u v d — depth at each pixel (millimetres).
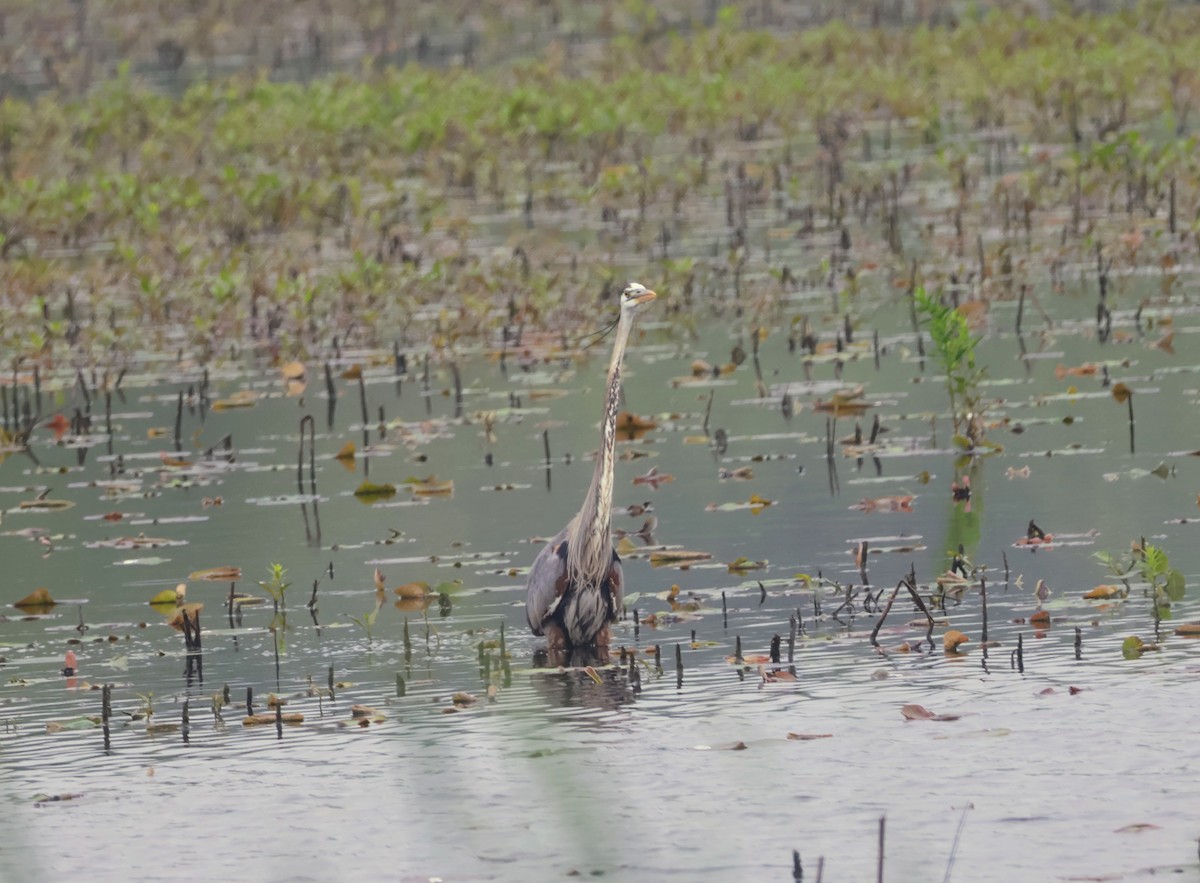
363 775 13938
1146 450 22938
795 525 20859
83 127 53094
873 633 16656
